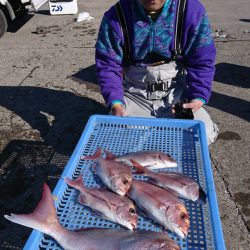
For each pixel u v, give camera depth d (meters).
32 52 5.54
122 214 1.46
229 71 4.55
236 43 5.54
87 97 4.03
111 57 2.48
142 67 2.49
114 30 2.38
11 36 6.44
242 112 3.61
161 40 2.33
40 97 4.07
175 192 1.62
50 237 1.45
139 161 1.81
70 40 6.03
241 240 2.19
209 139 2.59
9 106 3.89
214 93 4.00
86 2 9.14
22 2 7.13
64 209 1.58
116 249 1.32
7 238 2.26
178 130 2.11
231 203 2.47
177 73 2.55
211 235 1.42
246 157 2.93
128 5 2.31
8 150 3.13
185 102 2.46
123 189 1.60
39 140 3.27
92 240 1.37
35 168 2.88
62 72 4.71
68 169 1.76
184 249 1.38
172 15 2.26
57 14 7.79
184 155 1.90
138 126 2.15
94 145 2.00
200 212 1.54
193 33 2.33
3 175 2.81
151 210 1.49
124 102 2.57
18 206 2.51
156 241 1.30
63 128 3.45
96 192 1.59
